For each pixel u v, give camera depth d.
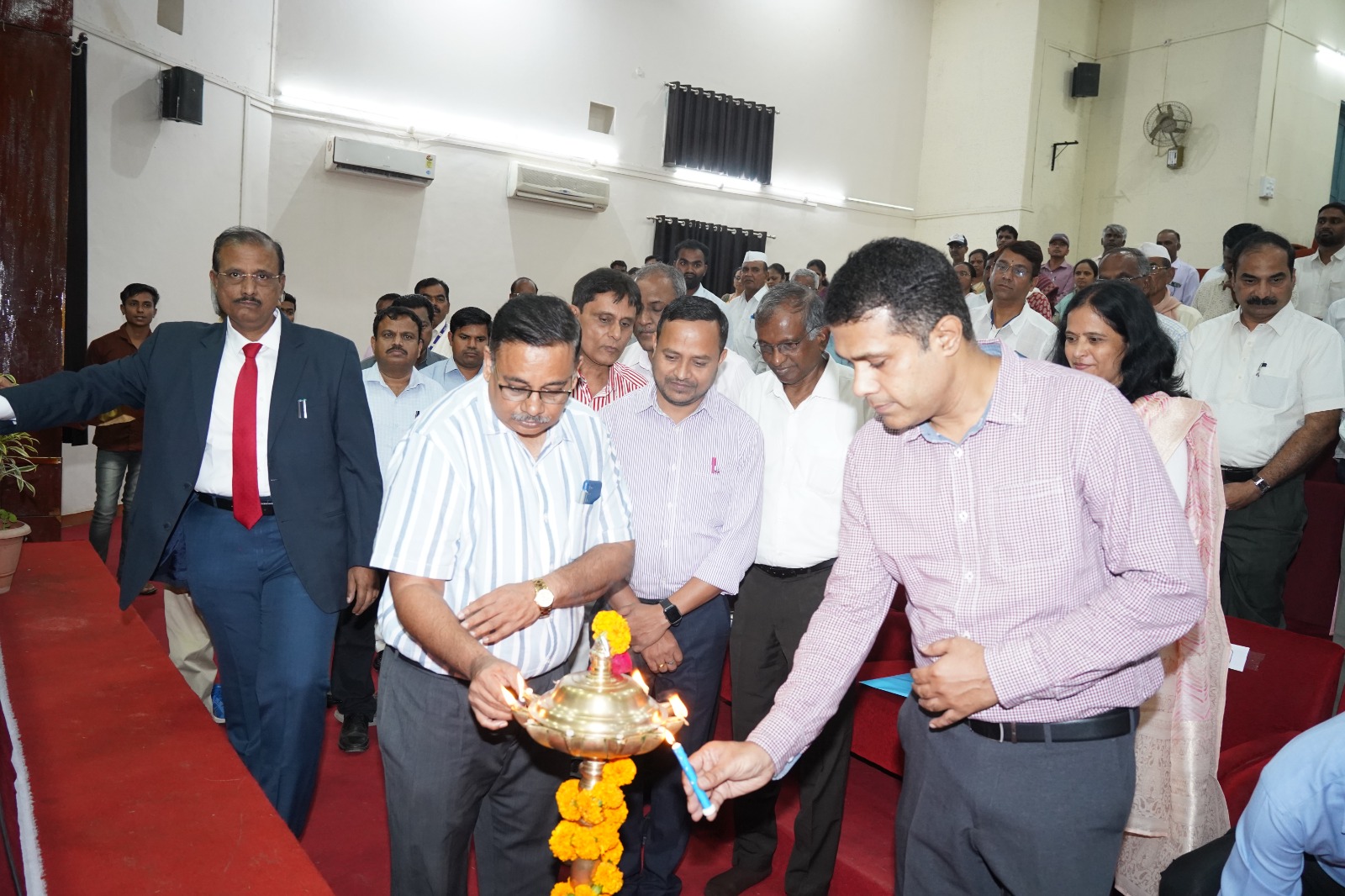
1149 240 11.90
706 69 11.33
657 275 3.51
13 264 3.63
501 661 1.57
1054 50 12.16
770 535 2.64
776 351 2.52
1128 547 1.43
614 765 1.24
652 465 2.55
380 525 1.81
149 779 1.97
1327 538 4.11
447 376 4.55
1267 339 3.65
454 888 1.96
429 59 9.36
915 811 1.67
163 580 2.75
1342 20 11.70
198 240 7.61
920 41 13.09
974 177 12.63
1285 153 11.36
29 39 3.61
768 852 2.70
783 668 2.72
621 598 2.41
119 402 2.67
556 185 10.09
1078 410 1.46
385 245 9.30
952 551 1.56
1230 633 2.78
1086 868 1.52
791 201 12.22
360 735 3.56
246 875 1.67
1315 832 1.31
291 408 2.62
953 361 1.47
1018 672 1.42
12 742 2.05
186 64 7.30
